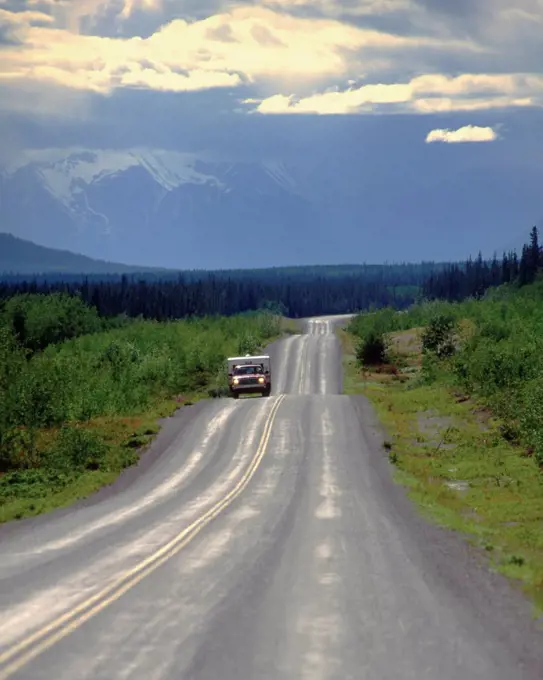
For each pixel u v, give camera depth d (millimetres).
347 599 48094
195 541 67562
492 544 67625
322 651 37906
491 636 40812
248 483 110000
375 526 76500
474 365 196500
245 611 45000
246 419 169875
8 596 48375
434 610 45719
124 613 44250
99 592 49062
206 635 40188
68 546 66062
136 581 52188
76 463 123312
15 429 126688
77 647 38000
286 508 88375
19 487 105312
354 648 38469
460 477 115438
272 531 73125
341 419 169250
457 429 155000
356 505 90688
